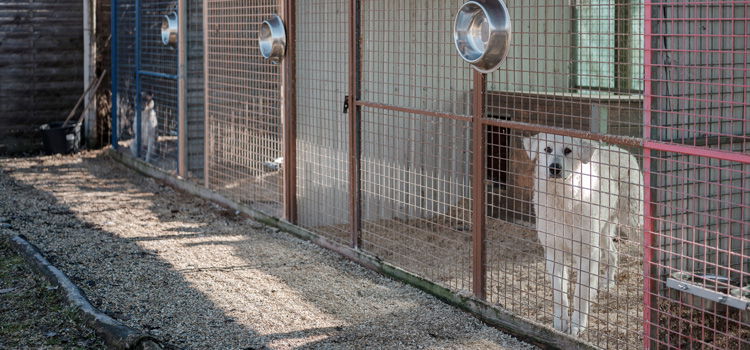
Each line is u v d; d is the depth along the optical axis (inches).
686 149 150.3
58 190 365.1
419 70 296.7
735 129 169.6
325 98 289.6
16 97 458.3
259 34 284.2
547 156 192.1
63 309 202.8
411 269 247.9
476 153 201.3
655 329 162.7
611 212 220.1
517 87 293.6
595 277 199.3
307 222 294.2
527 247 274.4
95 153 461.7
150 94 407.8
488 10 185.3
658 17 155.6
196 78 369.1
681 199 159.0
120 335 179.6
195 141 374.0
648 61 156.6
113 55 435.8
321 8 285.0
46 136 453.1
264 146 304.8
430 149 301.3
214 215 317.7
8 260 247.8
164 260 254.1
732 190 173.5
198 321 199.8
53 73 466.6
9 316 198.7
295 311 208.1
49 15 461.4
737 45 165.5
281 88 286.4
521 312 201.6
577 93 277.4
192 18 365.1
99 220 307.9
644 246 161.9
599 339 175.5
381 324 198.7
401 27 292.5
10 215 311.3
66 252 259.8
